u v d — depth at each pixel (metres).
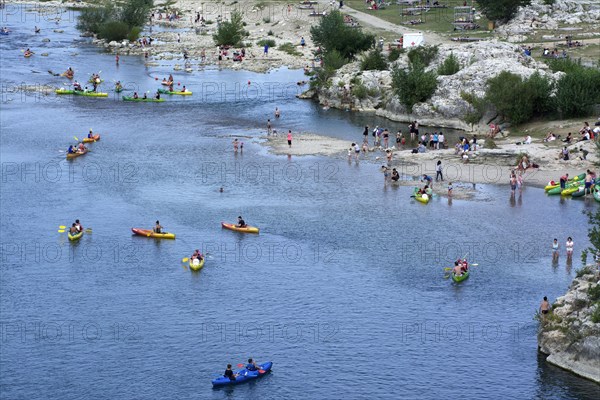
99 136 164.00
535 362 84.94
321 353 87.50
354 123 177.50
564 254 108.50
